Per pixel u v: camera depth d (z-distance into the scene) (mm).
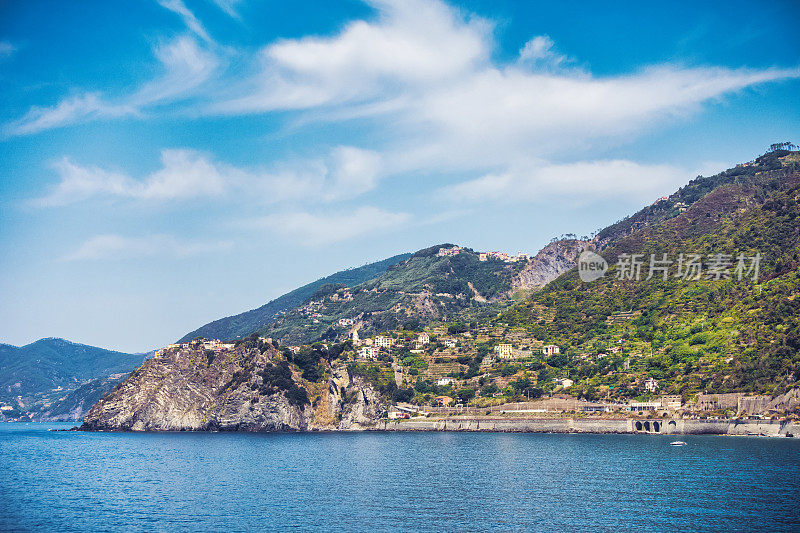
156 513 146250
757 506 149000
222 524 136375
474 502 156125
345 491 170500
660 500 156375
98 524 137125
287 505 153250
